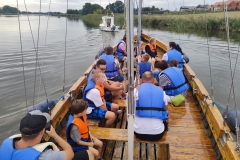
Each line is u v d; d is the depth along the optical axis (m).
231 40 20.44
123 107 4.24
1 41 21.52
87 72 5.36
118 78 5.44
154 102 2.87
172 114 3.94
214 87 8.30
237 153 2.31
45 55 15.27
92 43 21.70
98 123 3.49
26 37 25.05
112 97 4.46
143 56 5.01
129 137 2.32
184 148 2.99
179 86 4.11
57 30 35.09
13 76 9.98
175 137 3.22
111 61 5.21
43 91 8.23
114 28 31.70
